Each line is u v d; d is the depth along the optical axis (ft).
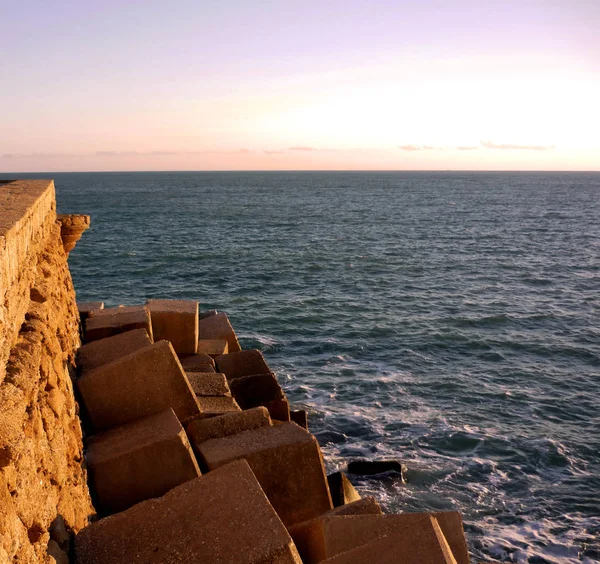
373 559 19.02
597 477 49.88
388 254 167.84
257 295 115.55
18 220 19.62
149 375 29.40
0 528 11.65
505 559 40.24
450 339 84.99
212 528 19.44
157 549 18.88
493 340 84.53
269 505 20.06
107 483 24.80
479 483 48.70
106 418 28.89
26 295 21.35
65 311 32.17
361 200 423.64
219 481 21.25
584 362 76.54
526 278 132.36
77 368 32.01
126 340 34.76
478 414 60.80
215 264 151.02
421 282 127.95
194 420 29.81
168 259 158.10
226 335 53.26
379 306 105.19
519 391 66.69
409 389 67.00
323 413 60.39
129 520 19.80
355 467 49.29
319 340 84.84
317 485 27.81
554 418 60.34
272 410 41.65
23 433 14.85
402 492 47.16
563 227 244.22
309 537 23.89
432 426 57.93
